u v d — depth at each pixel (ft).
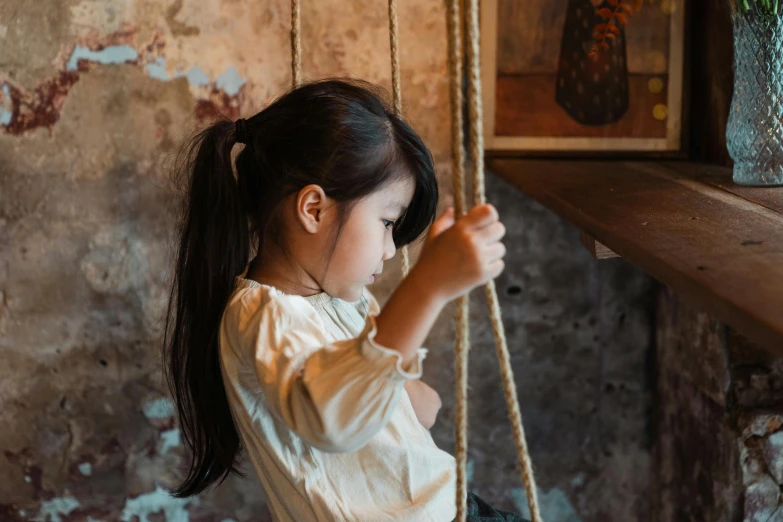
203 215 3.25
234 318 2.96
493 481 5.82
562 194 4.05
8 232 4.99
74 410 5.27
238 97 4.97
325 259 3.04
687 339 5.14
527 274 5.52
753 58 3.85
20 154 4.90
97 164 4.96
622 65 5.02
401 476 3.11
